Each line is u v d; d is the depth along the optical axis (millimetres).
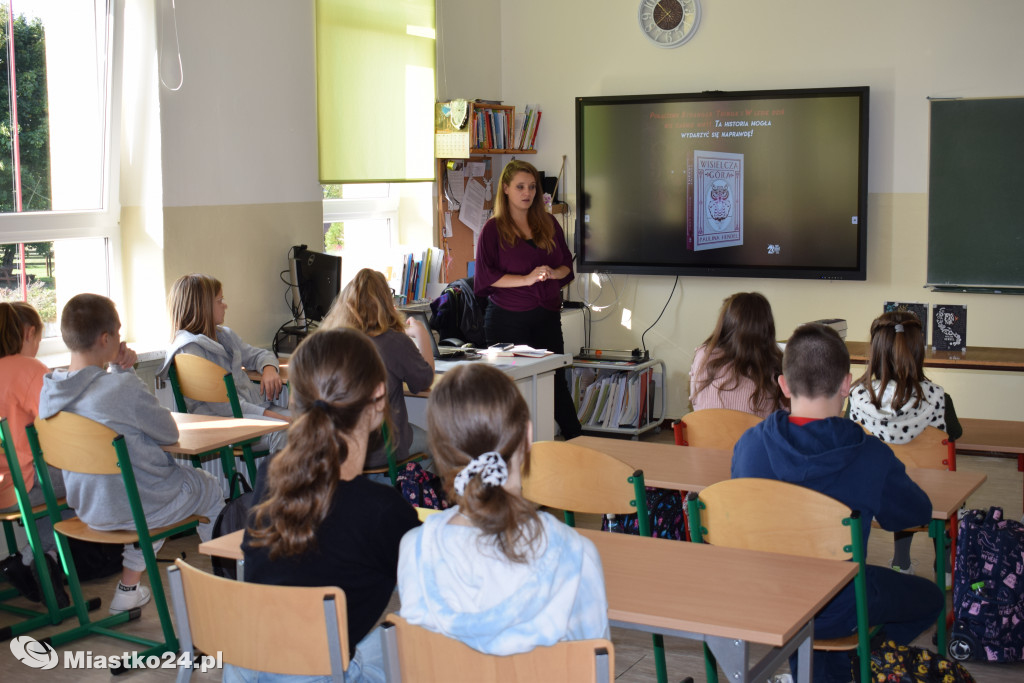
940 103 5406
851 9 5539
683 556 2010
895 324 3123
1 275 3939
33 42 3979
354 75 5168
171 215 4316
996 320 5449
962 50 5348
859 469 2186
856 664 2299
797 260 5738
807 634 1866
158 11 4180
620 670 2895
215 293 3971
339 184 5301
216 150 4527
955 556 3010
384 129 5398
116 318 3105
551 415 4422
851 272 5621
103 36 4195
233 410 3678
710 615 1698
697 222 5918
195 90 4391
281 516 1661
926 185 5504
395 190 6023
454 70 5996
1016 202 5332
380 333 3521
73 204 4227
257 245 4793
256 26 4691
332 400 1696
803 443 2217
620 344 6320
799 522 2086
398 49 5414
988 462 5348
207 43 4438
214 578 1706
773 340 3238
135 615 3277
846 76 5590
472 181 6266
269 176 4832
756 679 1696
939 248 5508
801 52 5672
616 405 5812
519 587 1445
